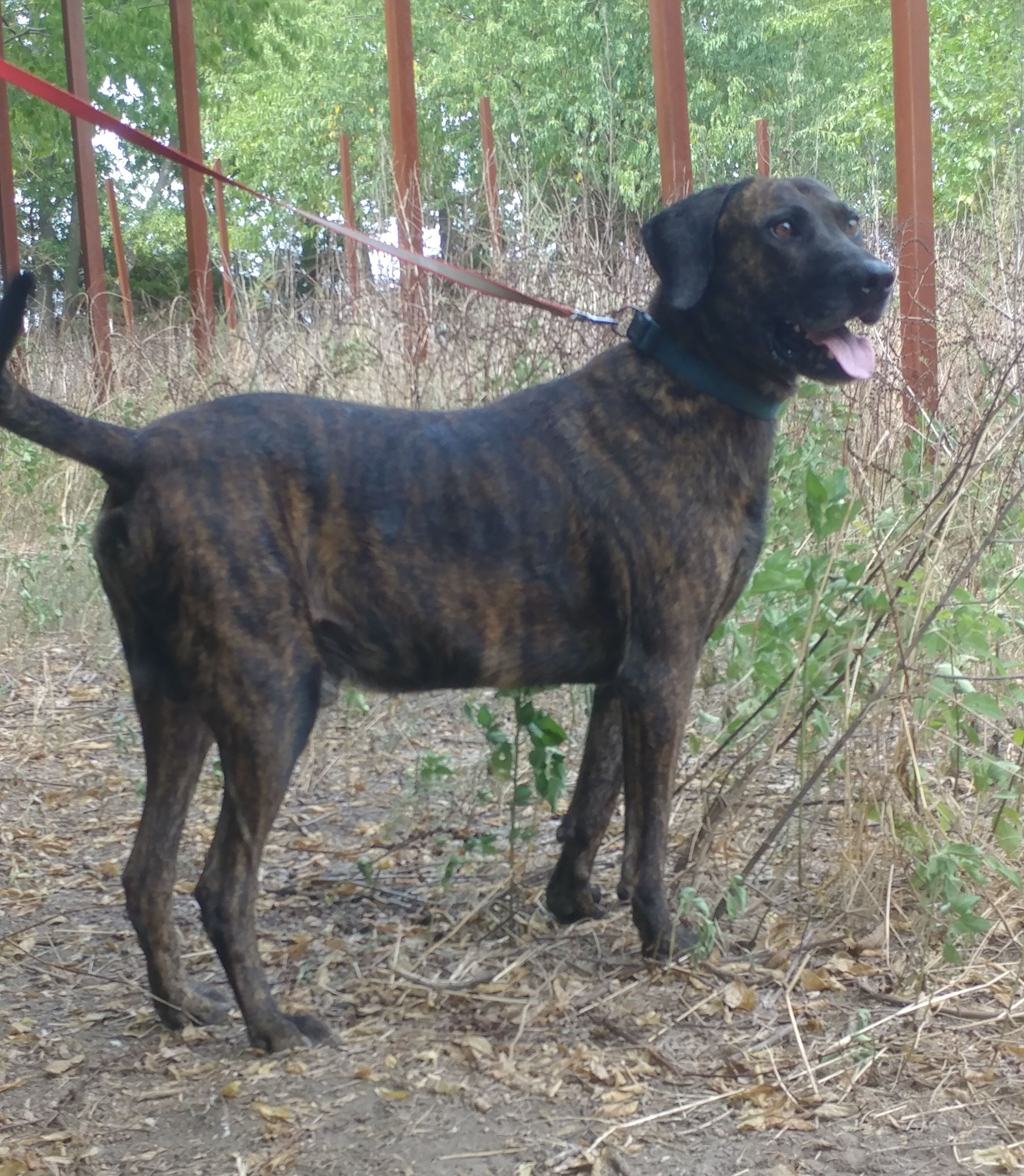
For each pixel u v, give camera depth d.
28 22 12.49
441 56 12.60
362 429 2.22
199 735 2.23
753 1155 1.96
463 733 3.09
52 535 4.11
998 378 2.95
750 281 2.26
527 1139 2.00
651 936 2.30
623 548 2.25
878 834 2.43
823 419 2.90
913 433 3.00
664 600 2.25
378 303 3.92
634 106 10.09
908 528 2.55
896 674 2.36
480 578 2.23
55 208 16.03
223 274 4.65
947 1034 2.13
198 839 2.78
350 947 2.40
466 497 2.23
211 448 2.14
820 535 2.36
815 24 11.07
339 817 2.82
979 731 2.70
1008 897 2.38
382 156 4.57
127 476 2.14
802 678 2.46
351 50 13.65
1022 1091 2.03
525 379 3.18
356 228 5.33
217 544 2.12
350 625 2.22
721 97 10.53
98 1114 2.08
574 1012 2.21
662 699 2.27
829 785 2.57
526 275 3.59
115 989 2.34
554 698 3.10
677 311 2.29
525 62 10.93
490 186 4.03
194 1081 2.13
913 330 3.41
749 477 2.29
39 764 3.09
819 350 2.27
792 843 2.55
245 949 2.18
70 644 3.77
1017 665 2.58
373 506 2.20
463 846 2.56
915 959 2.27
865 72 10.98
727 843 2.48
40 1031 2.24
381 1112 2.05
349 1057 2.16
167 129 14.23
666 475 2.25
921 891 2.32
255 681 2.14
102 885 2.62
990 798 2.51
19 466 4.94
